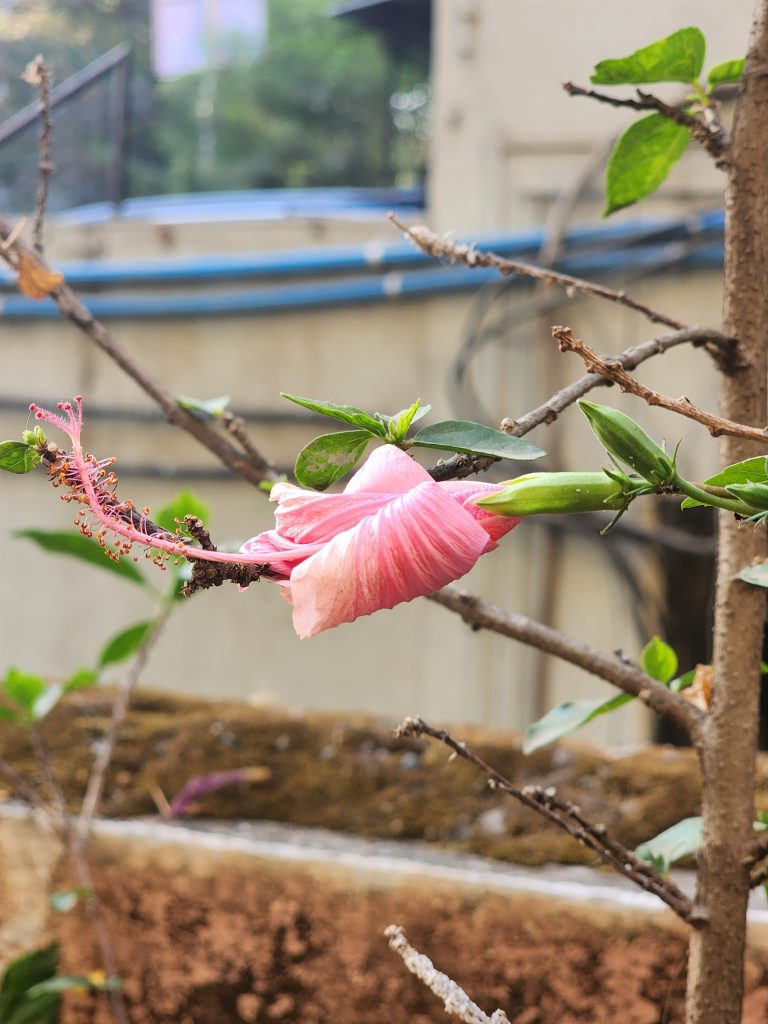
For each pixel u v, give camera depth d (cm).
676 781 128
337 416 72
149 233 274
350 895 117
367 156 721
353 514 68
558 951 110
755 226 81
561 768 134
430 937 114
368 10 411
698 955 81
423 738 140
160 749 146
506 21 252
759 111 80
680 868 123
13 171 398
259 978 120
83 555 126
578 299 242
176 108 625
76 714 151
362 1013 117
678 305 238
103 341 89
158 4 408
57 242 279
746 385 81
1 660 280
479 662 252
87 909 125
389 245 262
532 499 70
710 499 70
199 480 265
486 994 113
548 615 246
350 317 258
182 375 268
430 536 67
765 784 122
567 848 126
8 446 68
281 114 696
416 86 738
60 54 415
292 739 145
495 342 249
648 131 86
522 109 252
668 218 238
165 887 123
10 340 276
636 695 83
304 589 67
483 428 72
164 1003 124
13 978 121
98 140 404
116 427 271
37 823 128
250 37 661
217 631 267
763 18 81
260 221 269
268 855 120
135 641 131
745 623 81
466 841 131
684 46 83
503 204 254
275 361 263
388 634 258
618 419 69
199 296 265
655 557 241
